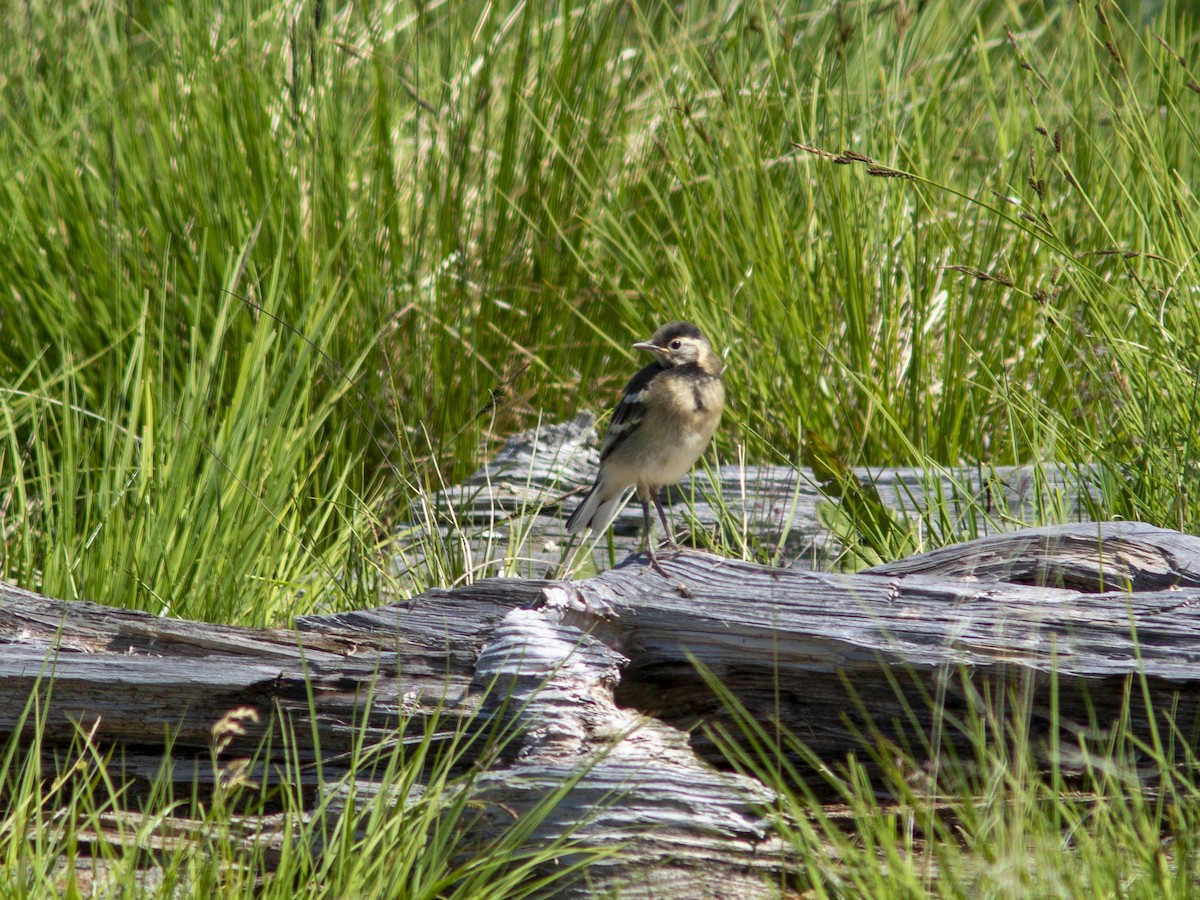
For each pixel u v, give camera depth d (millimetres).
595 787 5277
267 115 10703
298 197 10461
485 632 6066
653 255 11742
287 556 8383
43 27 11953
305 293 10180
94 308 10148
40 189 10523
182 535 7484
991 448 10242
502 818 5258
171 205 10461
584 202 11617
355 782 5355
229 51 11188
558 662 5789
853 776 5336
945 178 11094
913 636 5867
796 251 10531
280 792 5680
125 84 10969
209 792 5777
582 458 10641
